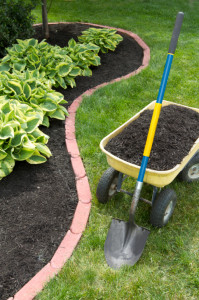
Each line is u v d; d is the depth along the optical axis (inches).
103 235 122.7
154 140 129.5
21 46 234.7
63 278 107.9
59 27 332.5
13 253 114.3
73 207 133.9
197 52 290.5
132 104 207.2
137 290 105.6
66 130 176.7
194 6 440.8
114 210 134.7
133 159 123.5
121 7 420.8
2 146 144.6
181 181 150.2
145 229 116.7
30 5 263.0
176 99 216.5
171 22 373.7
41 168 150.9
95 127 180.9
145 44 302.5
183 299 104.3
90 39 277.1
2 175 139.3
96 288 106.1
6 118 147.6
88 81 233.3
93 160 159.5
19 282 106.3
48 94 185.6
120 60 271.3
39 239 119.9
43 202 134.1
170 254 118.2
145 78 238.2
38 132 158.1
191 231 127.2
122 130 137.9
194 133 138.2
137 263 114.8
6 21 248.1
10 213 128.2
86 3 432.5
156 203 123.3
